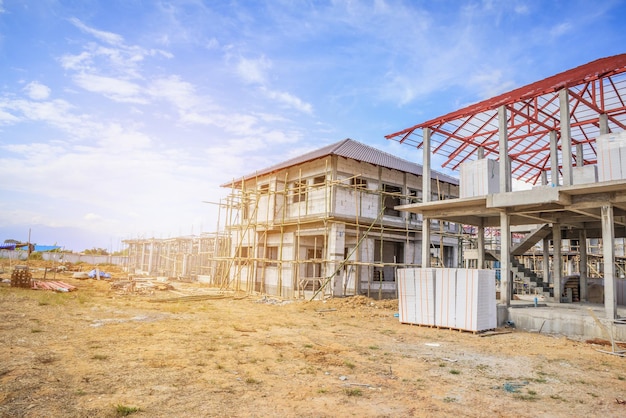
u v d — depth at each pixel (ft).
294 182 83.46
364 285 76.13
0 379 21.29
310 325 44.24
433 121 55.72
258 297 74.49
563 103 44.11
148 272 149.59
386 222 79.15
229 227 96.48
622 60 41.11
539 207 48.93
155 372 23.97
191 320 44.65
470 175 52.70
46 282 81.15
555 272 63.16
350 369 26.35
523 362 29.78
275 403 19.62
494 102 50.49
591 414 19.58
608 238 41.42
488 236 109.81
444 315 44.01
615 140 41.63
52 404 18.24
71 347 29.14
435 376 25.38
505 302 49.11
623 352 33.32
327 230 72.95
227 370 25.03
